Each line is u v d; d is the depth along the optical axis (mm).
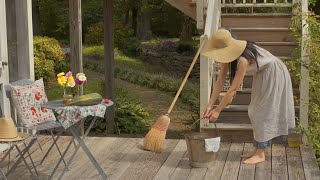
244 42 5262
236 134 6285
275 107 5363
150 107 11570
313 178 4973
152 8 20219
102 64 17453
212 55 5191
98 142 6352
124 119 9141
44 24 23953
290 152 5867
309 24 6359
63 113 4539
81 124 6602
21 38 6496
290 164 5434
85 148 4746
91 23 23719
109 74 8914
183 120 10219
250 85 7051
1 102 5938
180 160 5594
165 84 14164
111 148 6078
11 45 6371
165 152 5906
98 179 4980
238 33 7664
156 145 5262
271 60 5320
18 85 5148
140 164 5445
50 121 5176
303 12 6543
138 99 11992
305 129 6078
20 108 5008
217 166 5371
